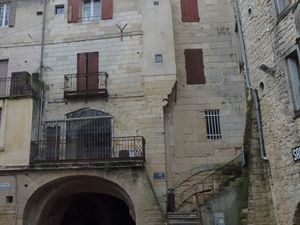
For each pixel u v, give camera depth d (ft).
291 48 41.01
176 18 64.39
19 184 52.85
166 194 53.47
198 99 59.98
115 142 56.70
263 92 48.78
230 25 63.26
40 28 65.16
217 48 62.39
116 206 77.30
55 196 55.88
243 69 57.57
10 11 67.00
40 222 54.29
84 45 62.95
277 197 44.78
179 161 56.90
